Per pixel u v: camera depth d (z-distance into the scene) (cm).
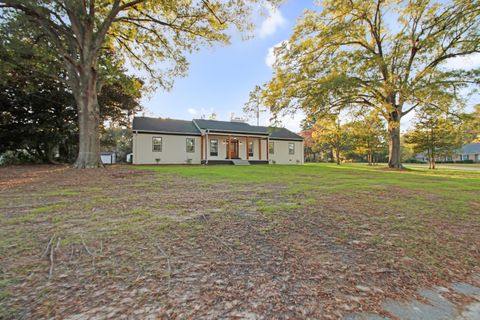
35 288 159
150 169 1121
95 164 1076
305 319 139
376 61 1256
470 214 377
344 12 1365
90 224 289
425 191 593
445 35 1301
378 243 255
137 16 1241
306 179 801
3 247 220
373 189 600
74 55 1114
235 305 149
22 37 1080
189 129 1975
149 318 135
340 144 3028
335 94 1320
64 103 1551
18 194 475
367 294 168
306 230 284
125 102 1820
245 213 344
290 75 1438
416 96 1251
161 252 217
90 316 135
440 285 185
